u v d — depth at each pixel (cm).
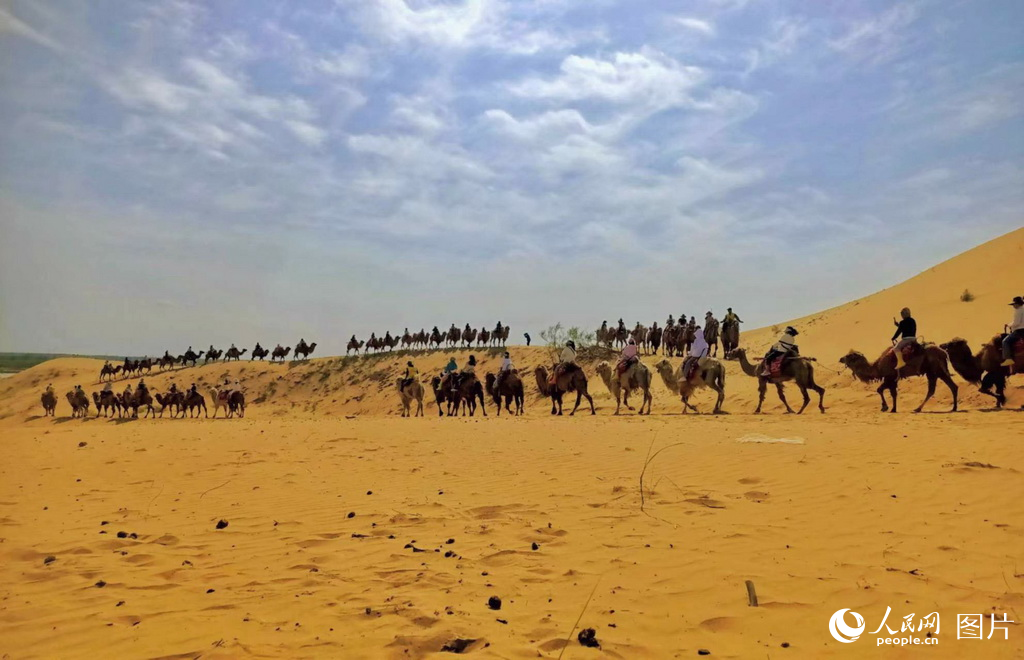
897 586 572
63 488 1113
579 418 2375
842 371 2861
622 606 550
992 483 884
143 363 8694
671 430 1656
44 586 619
